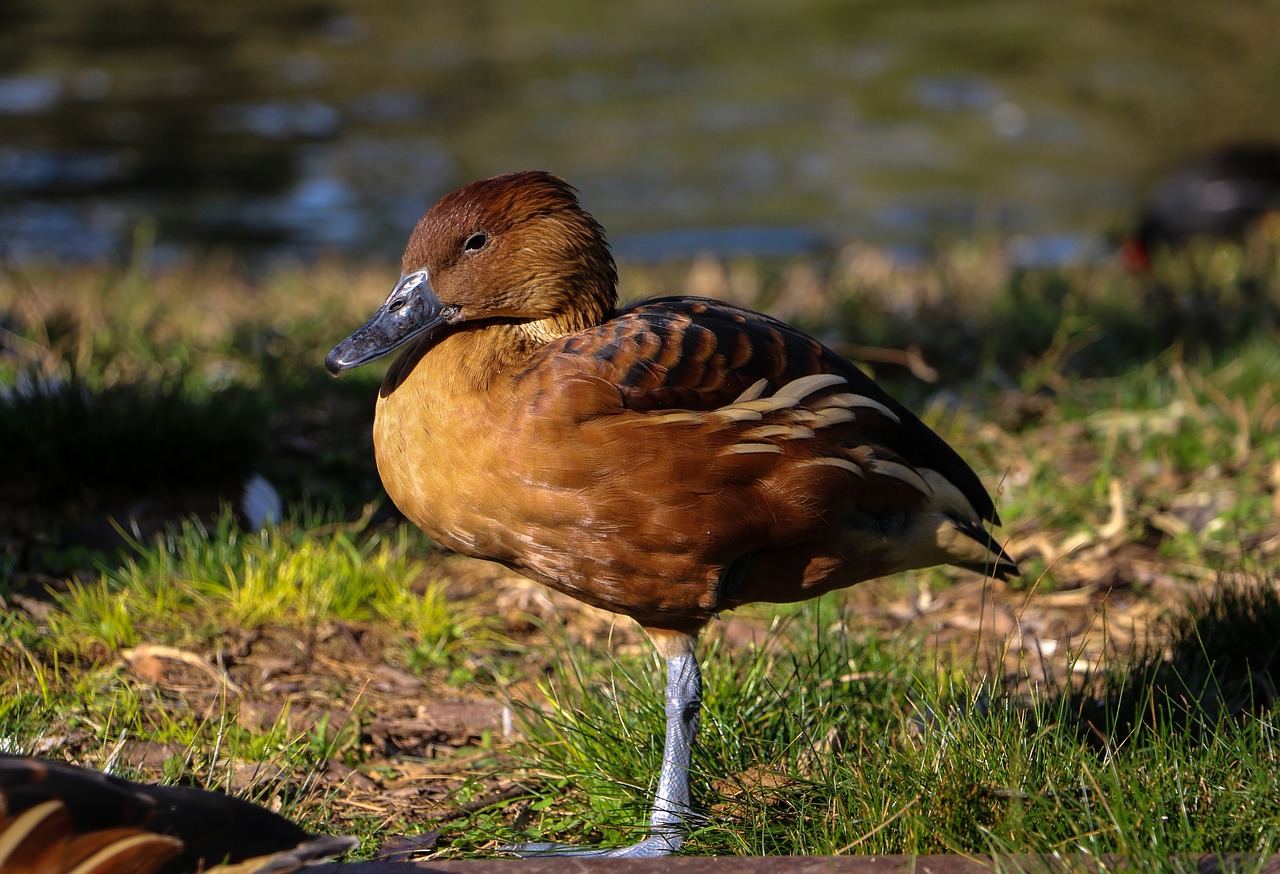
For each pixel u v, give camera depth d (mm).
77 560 9711
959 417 12820
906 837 6418
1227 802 6449
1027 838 6203
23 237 31094
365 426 12617
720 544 6656
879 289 18438
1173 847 6160
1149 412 12883
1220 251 22484
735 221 36031
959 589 10281
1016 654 9203
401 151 41000
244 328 15141
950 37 57219
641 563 6680
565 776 7586
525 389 6531
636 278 20422
